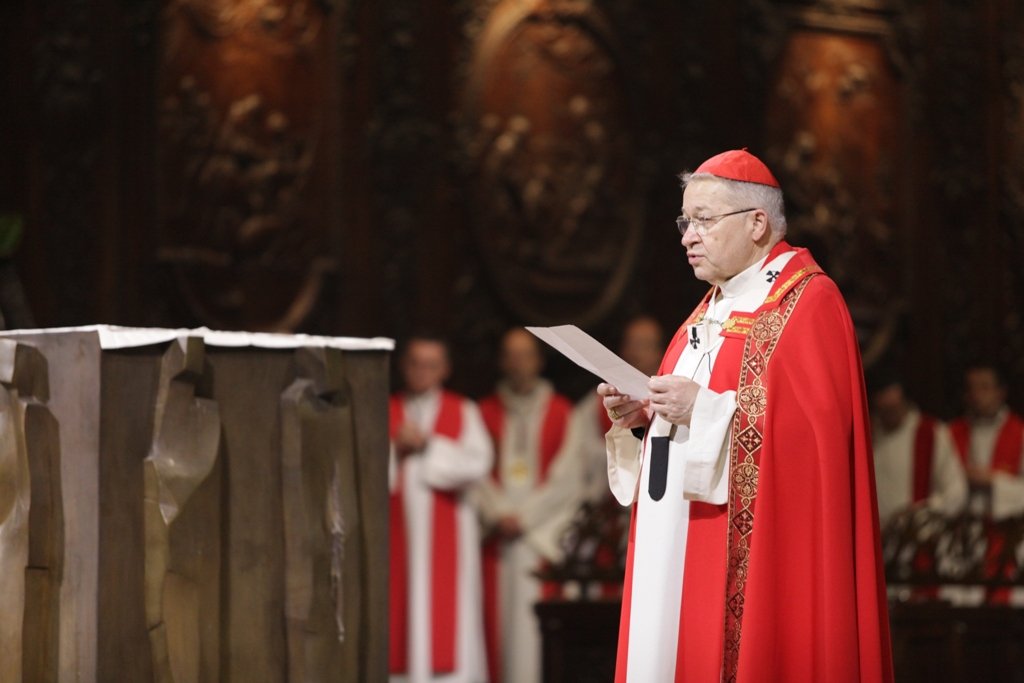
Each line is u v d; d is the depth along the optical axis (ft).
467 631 75.82
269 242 83.46
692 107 96.99
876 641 30.60
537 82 92.53
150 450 27.68
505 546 80.33
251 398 29.53
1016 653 58.65
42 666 27.27
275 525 29.73
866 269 102.42
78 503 27.07
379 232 87.86
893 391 90.43
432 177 89.56
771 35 99.09
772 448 30.89
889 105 104.37
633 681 31.96
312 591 29.73
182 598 27.43
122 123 78.74
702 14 97.86
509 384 83.61
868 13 103.60
